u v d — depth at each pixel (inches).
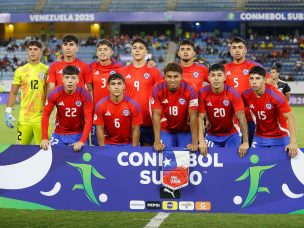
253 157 232.1
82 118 294.5
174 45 1672.0
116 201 238.7
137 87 320.2
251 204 233.1
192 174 235.3
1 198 244.5
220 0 1711.4
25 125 338.3
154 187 236.1
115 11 1718.8
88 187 239.9
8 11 1763.0
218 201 234.5
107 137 290.8
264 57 1583.4
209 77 281.3
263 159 231.6
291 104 1339.8
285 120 290.2
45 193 242.4
